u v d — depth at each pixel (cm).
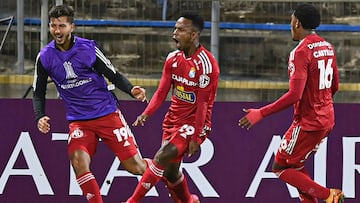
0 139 2714
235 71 3338
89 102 2322
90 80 2312
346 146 2700
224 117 2708
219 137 2711
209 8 3394
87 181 2289
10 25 3123
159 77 3312
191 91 2384
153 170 2395
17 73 3095
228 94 3069
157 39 3338
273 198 2712
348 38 3412
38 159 2716
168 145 2397
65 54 2286
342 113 2698
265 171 2711
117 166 2708
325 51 2358
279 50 3350
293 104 2339
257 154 2709
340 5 3494
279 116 2702
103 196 2712
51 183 2717
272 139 2708
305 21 2359
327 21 3519
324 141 2697
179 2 3400
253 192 2716
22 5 2998
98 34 3344
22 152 2717
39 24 3234
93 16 3369
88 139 2333
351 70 3388
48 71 2309
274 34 3359
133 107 2716
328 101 2395
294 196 2703
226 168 2714
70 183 2717
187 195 2575
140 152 2712
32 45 3216
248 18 3444
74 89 2316
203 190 2709
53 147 2716
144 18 3406
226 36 3350
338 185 2702
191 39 2366
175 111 2428
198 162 2709
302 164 2445
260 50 3350
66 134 2714
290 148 2403
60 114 2709
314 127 2358
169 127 2447
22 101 2712
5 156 2717
